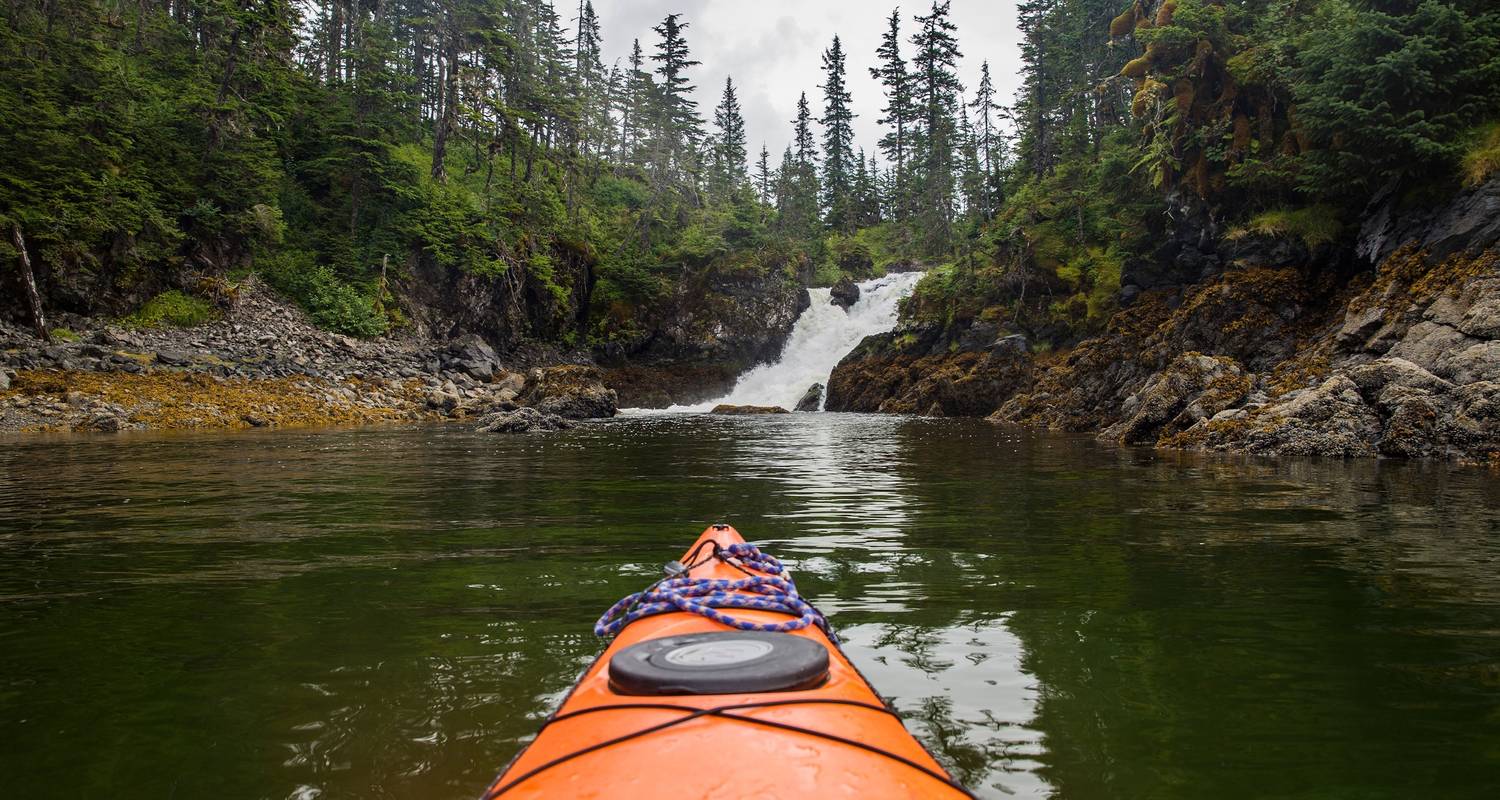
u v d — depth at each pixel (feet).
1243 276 62.64
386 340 108.99
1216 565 16.79
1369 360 46.32
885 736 5.69
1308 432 40.78
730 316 143.54
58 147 83.10
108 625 12.67
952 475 34.04
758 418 93.09
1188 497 26.81
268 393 76.33
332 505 25.43
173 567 16.71
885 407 111.24
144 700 9.66
